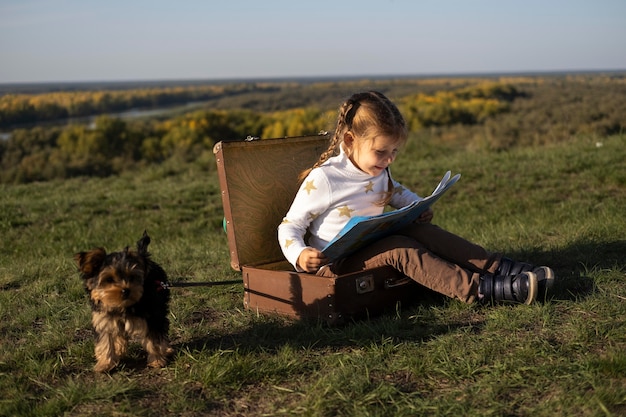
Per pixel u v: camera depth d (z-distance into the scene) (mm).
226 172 4711
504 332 3932
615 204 8578
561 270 5234
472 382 3348
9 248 8562
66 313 4871
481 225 8289
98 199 11812
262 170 4902
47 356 4016
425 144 17391
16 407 3283
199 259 6660
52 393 3477
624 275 4875
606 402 2998
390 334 3988
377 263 4371
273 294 4504
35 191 13539
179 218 10328
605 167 11242
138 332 3633
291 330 4195
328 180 4422
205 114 50344
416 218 4551
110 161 31844
